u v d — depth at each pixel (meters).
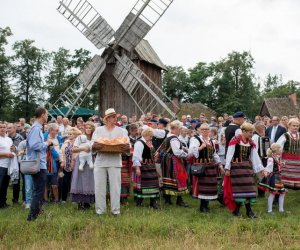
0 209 9.37
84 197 8.80
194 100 62.06
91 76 21.05
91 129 9.05
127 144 8.10
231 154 8.21
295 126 9.50
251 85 59.84
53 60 55.25
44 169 7.76
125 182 9.62
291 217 8.27
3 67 47.94
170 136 9.38
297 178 9.41
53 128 9.89
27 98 50.53
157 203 9.55
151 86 21.91
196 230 7.19
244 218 8.12
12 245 6.63
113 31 21.19
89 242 6.72
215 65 61.12
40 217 7.76
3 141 9.51
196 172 8.59
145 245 6.42
